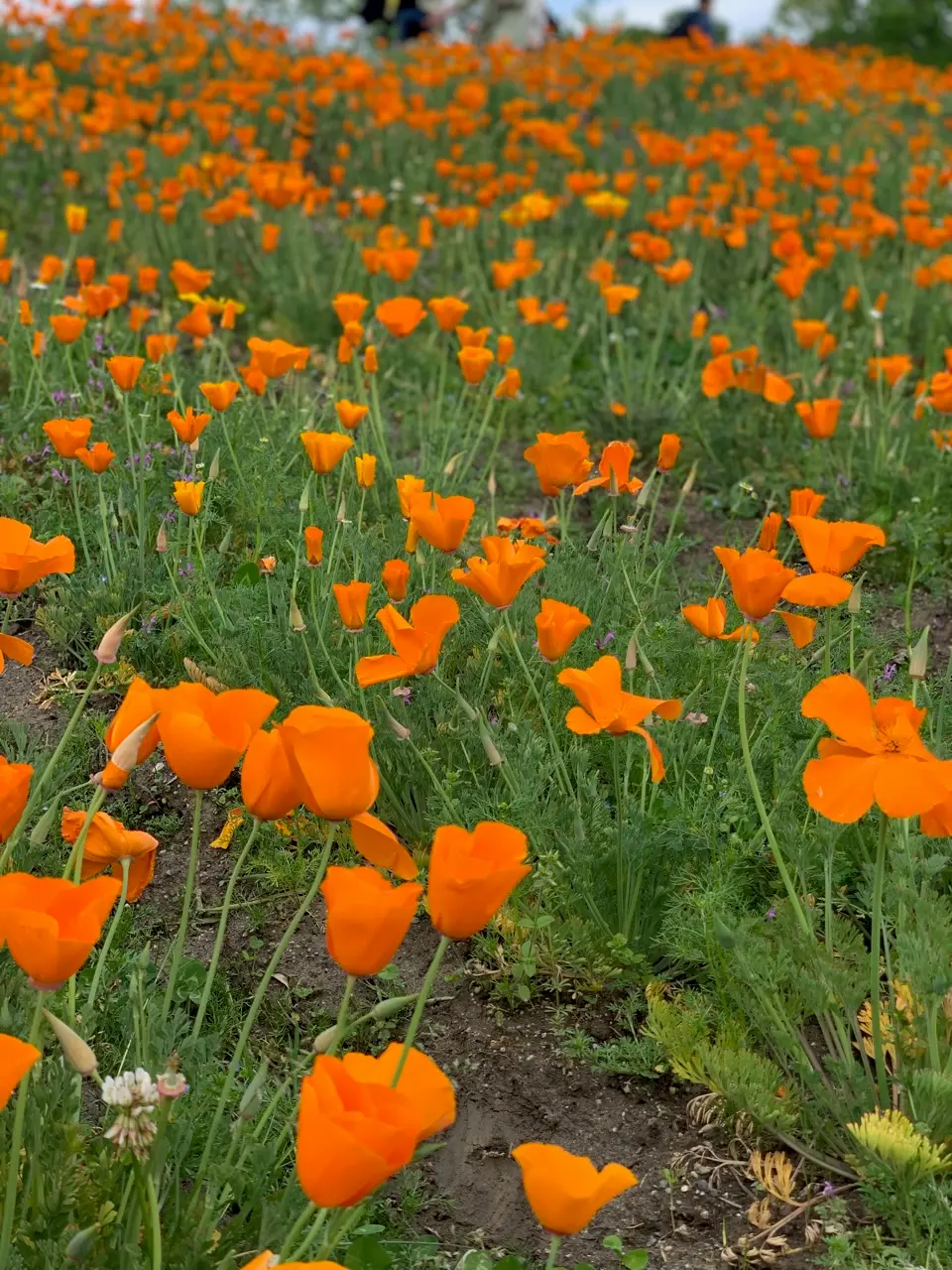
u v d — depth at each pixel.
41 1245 1.19
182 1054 1.33
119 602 1.88
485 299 3.53
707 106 5.83
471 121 4.57
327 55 6.16
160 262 3.68
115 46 6.06
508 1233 1.37
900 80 6.36
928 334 3.19
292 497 2.18
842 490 2.52
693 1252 1.35
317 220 4.17
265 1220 1.23
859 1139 1.33
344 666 1.73
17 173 4.24
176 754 1.15
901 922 1.39
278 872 1.61
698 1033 1.43
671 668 1.75
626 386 2.88
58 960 1.09
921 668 1.37
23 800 1.16
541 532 1.83
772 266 3.89
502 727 1.70
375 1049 1.49
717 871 1.46
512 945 1.54
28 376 2.60
